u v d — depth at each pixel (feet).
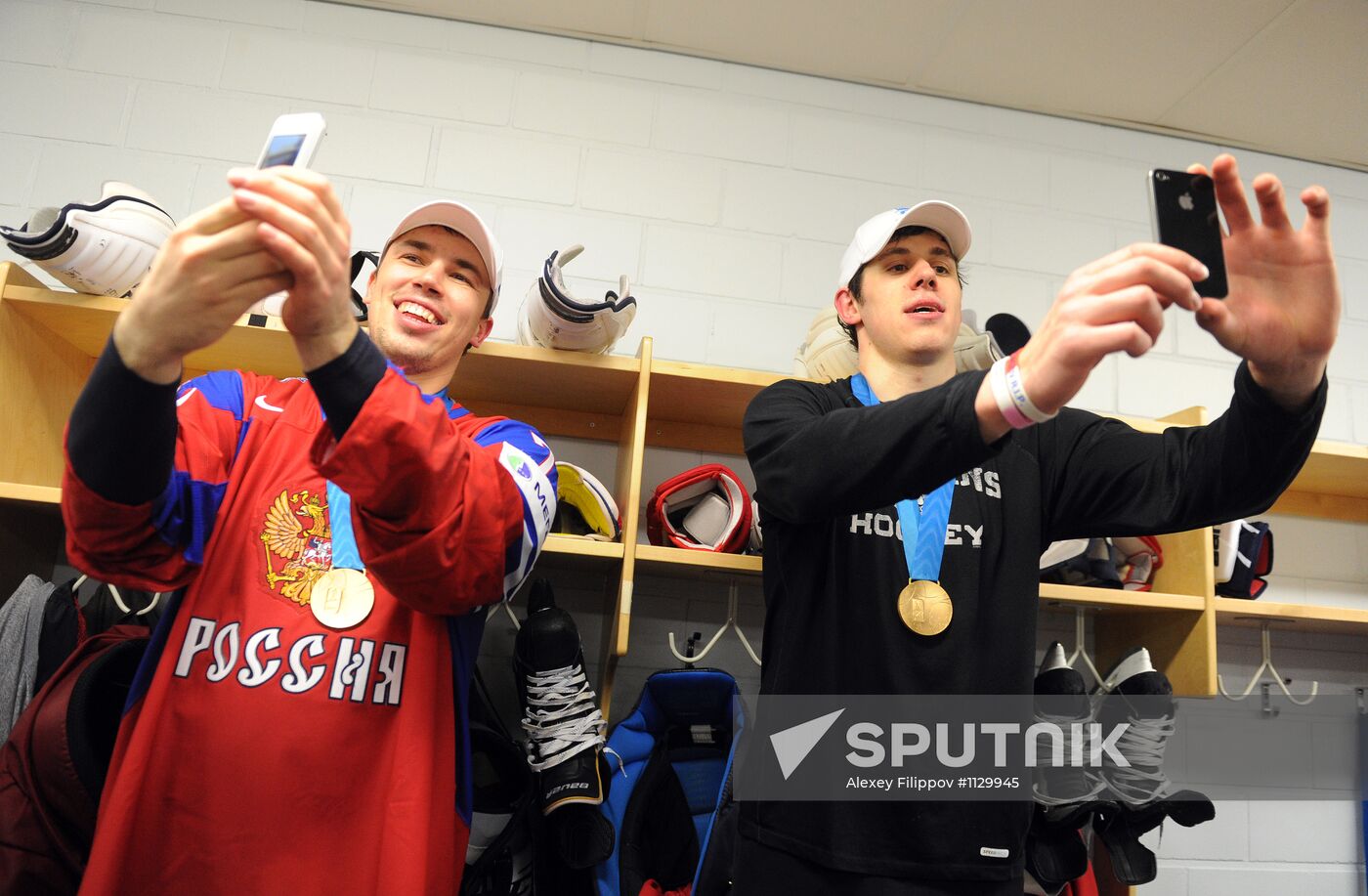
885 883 3.42
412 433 2.73
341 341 2.66
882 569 3.83
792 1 6.91
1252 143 8.21
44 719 4.08
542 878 5.00
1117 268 2.34
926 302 4.33
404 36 7.29
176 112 6.89
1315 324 2.61
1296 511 7.57
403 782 3.25
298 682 3.31
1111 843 5.46
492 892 4.93
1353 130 7.91
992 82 7.68
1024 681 3.73
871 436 2.86
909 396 2.90
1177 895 6.85
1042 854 5.27
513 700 6.28
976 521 3.94
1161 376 7.65
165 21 7.04
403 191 6.98
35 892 3.97
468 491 3.00
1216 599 5.94
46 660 4.99
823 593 3.87
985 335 5.54
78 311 5.35
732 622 6.33
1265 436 2.96
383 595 3.51
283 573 3.49
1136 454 3.81
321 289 2.46
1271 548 6.57
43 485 5.59
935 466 2.71
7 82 6.78
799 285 7.30
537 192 7.15
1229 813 7.02
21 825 3.99
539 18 7.27
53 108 6.77
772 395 4.13
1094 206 7.91
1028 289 7.64
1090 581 6.04
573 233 7.12
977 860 3.48
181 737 3.24
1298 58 7.11
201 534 3.42
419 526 2.86
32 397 5.48
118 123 6.81
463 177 7.08
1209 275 2.52
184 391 3.73
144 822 3.17
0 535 5.37
